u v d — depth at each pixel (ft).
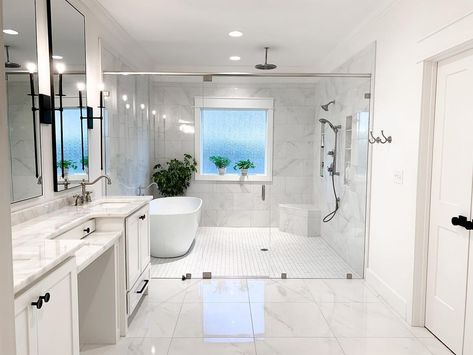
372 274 11.30
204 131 15.40
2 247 2.16
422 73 8.33
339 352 7.68
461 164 7.41
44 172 7.84
